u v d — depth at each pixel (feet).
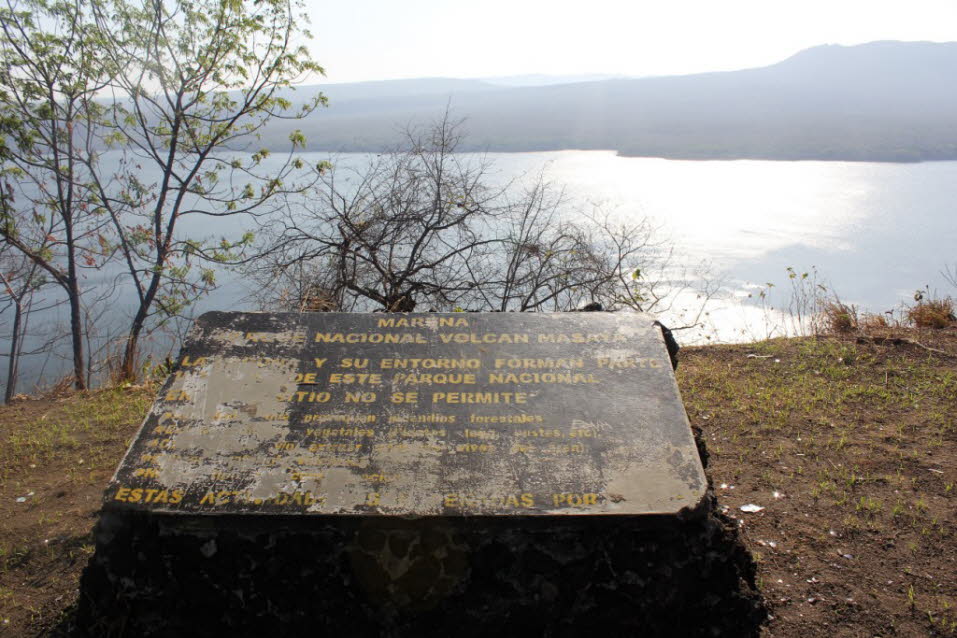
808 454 15.57
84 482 15.80
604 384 10.69
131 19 36.17
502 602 9.12
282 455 9.62
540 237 29.40
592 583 9.10
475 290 29.27
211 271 34.47
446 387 10.64
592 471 9.37
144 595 9.27
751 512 13.41
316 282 28.50
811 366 21.12
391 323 11.80
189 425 10.05
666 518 8.91
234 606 9.25
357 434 9.90
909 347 21.98
